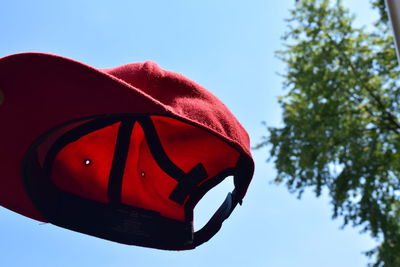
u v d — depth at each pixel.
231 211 0.67
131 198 0.68
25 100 0.54
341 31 4.62
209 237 0.68
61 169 0.65
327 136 4.17
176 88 0.59
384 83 4.37
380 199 4.05
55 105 0.54
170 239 0.68
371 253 3.88
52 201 0.62
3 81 0.52
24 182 0.59
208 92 0.61
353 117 4.29
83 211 0.65
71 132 0.64
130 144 0.69
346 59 4.41
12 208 0.63
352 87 4.32
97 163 0.68
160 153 0.68
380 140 4.18
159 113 0.54
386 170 4.09
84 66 0.51
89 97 0.53
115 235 0.66
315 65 4.44
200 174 0.69
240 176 0.64
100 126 0.65
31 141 0.56
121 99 0.53
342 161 4.23
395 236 3.79
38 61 0.51
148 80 0.58
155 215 0.68
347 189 4.12
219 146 0.68
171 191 0.69
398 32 0.68
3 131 0.56
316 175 4.23
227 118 0.59
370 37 4.65
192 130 0.69
